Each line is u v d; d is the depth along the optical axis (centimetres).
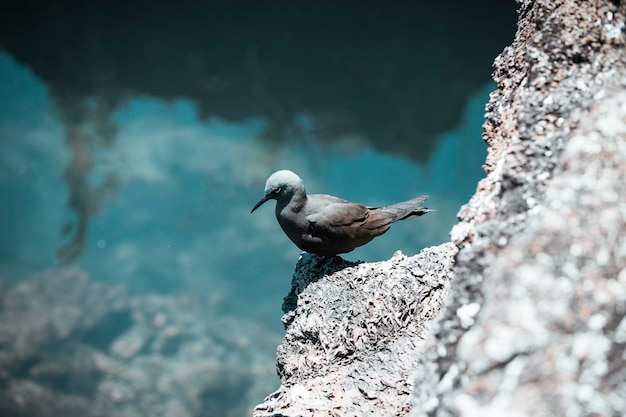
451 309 306
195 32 2367
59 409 1517
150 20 2377
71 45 2341
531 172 326
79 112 2169
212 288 1753
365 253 1719
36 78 2266
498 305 283
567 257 283
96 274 1791
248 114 2147
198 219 1878
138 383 1568
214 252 1819
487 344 277
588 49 360
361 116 2112
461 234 341
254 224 1864
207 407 1526
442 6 2308
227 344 1645
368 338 495
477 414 264
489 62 2223
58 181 1969
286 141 2061
